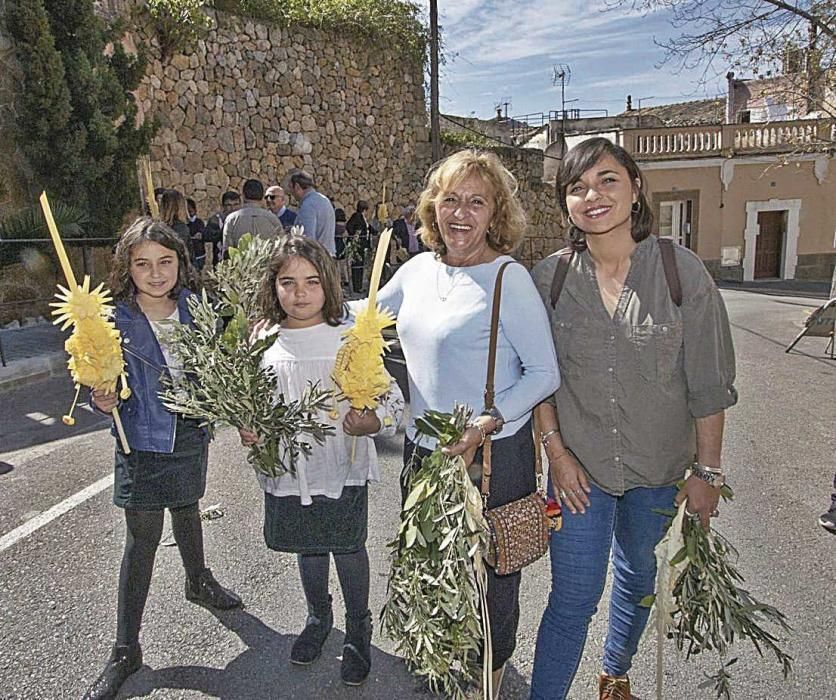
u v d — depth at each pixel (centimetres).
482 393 224
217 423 245
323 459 257
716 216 2275
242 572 355
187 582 324
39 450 535
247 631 305
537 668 235
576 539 229
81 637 301
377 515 424
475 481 224
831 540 389
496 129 2812
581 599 230
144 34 1272
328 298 253
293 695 267
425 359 230
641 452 222
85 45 1003
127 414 264
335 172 1753
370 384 233
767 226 2308
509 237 232
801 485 472
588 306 221
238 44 1488
